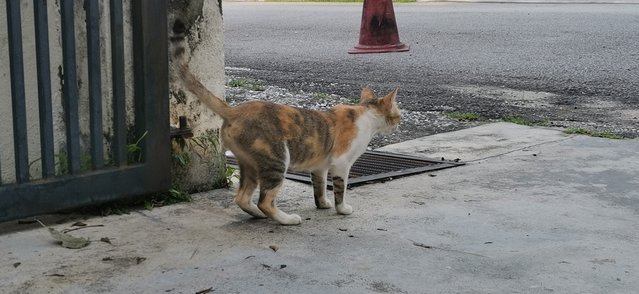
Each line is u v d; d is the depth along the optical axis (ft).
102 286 8.08
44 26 9.00
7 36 9.26
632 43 22.88
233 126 9.23
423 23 28.60
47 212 9.22
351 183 10.77
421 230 9.31
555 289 8.08
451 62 20.49
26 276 8.25
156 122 9.80
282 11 35.17
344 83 17.70
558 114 14.73
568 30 25.70
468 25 27.76
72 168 9.35
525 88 16.96
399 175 11.14
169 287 8.07
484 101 15.79
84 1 9.61
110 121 9.96
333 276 8.28
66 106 9.29
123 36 9.59
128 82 9.87
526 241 9.04
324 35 26.71
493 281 8.21
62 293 7.96
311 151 9.43
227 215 9.78
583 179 10.94
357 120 9.68
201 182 10.55
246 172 9.55
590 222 9.53
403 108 15.23
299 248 8.86
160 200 10.10
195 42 10.32
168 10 10.03
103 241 9.00
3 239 9.03
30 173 9.68
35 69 9.59
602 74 18.42
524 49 22.27
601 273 8.37
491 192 10.48
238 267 8.44
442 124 14.12
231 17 32.86
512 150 12.34
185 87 10.01
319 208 10.00
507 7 33.45
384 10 22.31
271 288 8.05
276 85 17.39
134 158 9.83
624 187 10.64
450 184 10.81
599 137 13.00
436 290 8.05
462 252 8.78
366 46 22.54
